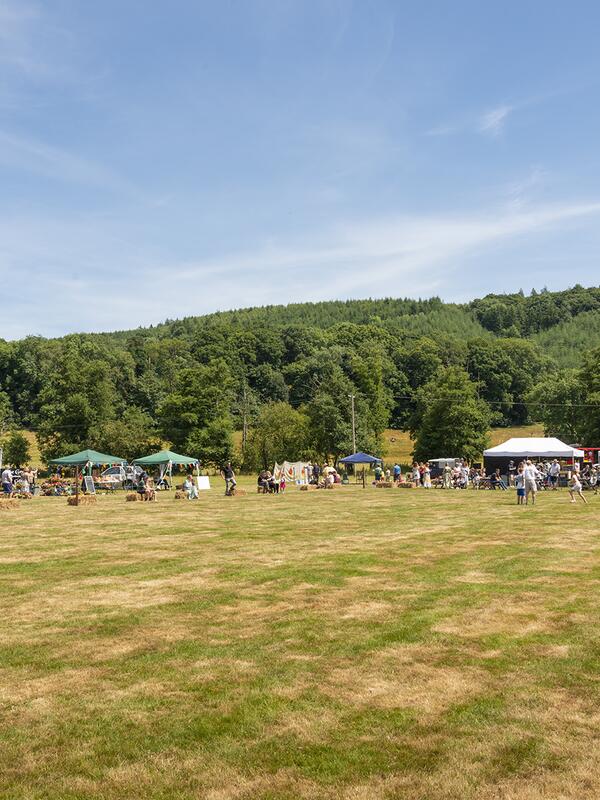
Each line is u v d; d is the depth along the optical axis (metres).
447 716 6.28
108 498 37.81
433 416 70.69
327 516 24.86
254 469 75.88
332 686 7.05
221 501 33.94
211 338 136.00
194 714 6.43
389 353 138.62
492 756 5.50
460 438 69.06
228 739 5.91
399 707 6.50
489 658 7.83
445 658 7.85
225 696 6.83
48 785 5.21
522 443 46.16
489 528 20.20
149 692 6.99
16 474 50.03
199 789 5.11
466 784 5.08
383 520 23.09
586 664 7.55
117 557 15.46
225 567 13.91
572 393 82.88
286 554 15.57
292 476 61.34
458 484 44.31
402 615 9.74
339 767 5.38
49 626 9.50
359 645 8.36
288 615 9.89
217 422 74.12
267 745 5.79
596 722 6.10
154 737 5.98
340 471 71.62
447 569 13.31
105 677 7.45
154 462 47.62
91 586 12.18
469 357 124.19
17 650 8.42
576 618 9.43
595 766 5.31
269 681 7.22
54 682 7.33
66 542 18.22
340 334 143.50
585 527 20.16
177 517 25.19
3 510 29.47
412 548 16.23
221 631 9.14
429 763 5.41
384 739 5.85
